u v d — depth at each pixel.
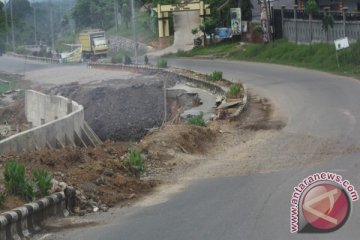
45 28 104.31
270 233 9.38
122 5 88.56
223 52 57.09
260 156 16.03
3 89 56.62
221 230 9.75
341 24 42.47
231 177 13.80
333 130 18.86
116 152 16.42
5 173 11.45
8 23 94.56
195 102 31.61
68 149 16.20
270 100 26.56
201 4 65.75
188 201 11.91
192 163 15.71
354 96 25.47
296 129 19.58
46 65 72.19
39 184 11.42
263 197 11.64
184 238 9.48
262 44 52.28
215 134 19.31
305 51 43.56
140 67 50.00
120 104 37.16
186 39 71.56
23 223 10.16
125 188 12.93
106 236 9.91
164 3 72.94
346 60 37.38
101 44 73.06
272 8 53.09
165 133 17.72
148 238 9.63
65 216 11.32
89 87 42.31
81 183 12.72
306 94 27.39
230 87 30.45
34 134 18.86
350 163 14.20
